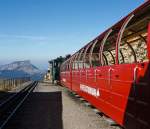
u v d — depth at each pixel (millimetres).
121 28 8867
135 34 9867
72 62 23594
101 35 11914
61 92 31453
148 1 7168
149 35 6668
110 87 10195
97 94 12695
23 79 71688
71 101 21312
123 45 11625
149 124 6695
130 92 7988
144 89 6977
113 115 9938
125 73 8406
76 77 20781
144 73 6969
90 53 14102
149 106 6691
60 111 16078
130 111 8023
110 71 10156
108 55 13750
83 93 17281
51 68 58844
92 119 13234
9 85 44125
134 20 8648
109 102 10430
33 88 40062
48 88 40281
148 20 8586
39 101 21906
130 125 8062
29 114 15266
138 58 10320
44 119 13633
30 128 11680
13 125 12312
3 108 16844
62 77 36312
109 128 11133
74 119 13383
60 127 11695
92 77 13852
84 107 17500
